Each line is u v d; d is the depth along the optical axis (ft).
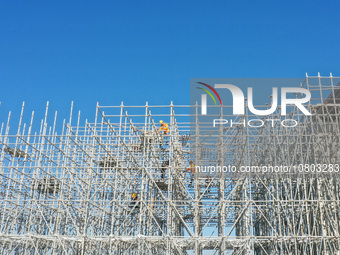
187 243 84.99
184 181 91.86
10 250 91.30
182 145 94.89
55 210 105.19
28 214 102.47
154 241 85.15
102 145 90.12
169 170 82.79
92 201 91.25
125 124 90.58
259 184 107.04
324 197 81.51
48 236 86.28
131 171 95.55
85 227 84.33
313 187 87.30
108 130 96.68
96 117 86.53
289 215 91.35
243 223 93.91
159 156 94.99
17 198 99.14
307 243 87.04
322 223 78.18
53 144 93.91
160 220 119.24
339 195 82.28
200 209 100.27
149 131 91.61
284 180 89.35
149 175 84.43
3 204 93.25
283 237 78.43
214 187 111.04
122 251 94.02
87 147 102.22
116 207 98.73
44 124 94.58
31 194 100.99
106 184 97.71
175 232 94.17
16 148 94.89
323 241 78.18
